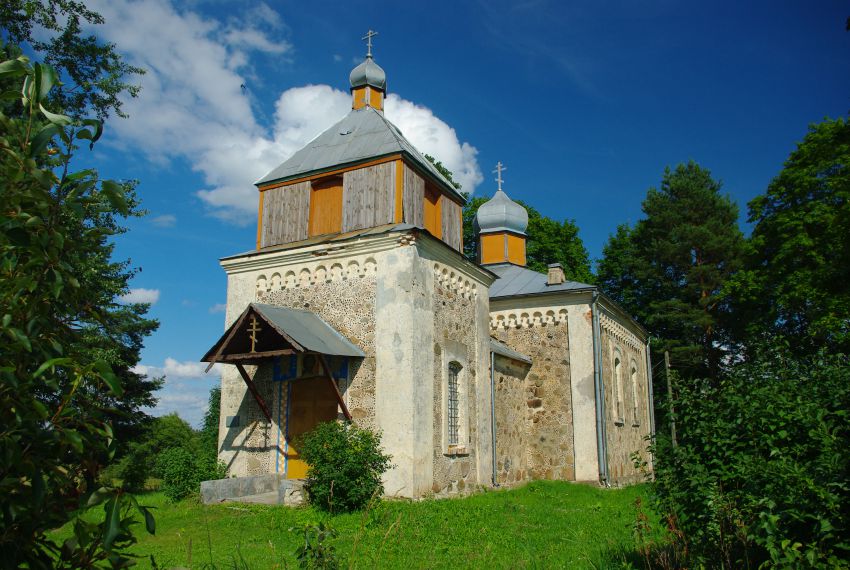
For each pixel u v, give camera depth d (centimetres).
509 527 1221
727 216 3881
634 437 2672
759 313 3350
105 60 1736
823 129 2988
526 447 2266
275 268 1833
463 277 1902
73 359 306
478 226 3156
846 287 2502
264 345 1659
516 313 2406
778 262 3038
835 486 532
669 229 3884
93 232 327
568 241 4131
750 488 615
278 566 855
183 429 4406
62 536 777
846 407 651
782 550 546
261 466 1706
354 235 1770
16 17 1573
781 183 3161
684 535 704
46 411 279
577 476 2189
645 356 3092
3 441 266
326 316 1717
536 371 2331
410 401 1555
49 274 295
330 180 1936
